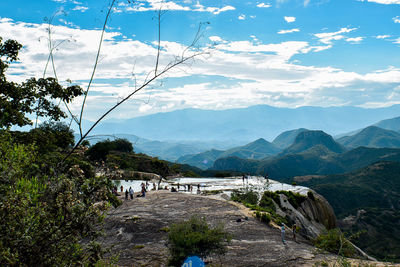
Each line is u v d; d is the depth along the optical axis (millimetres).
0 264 3535
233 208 29797
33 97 18969
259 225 25078
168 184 58500
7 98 18891
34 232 3906
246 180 64438
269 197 38938
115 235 21281
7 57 19688
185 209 28781
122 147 81188
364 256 25281
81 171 4051
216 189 51469
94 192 4012
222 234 13805
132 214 26016
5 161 5207
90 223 4059
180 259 12984
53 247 4000
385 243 135625
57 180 4062
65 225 3918
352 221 173250
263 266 16234
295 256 17844
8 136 7207
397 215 165000
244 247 19484
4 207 3725
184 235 13414
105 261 6676
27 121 18891
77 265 4191
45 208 4012
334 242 18734
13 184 4367
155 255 17516
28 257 3812
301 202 40281
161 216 25891
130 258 17109
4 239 3680
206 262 16266
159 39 4297
